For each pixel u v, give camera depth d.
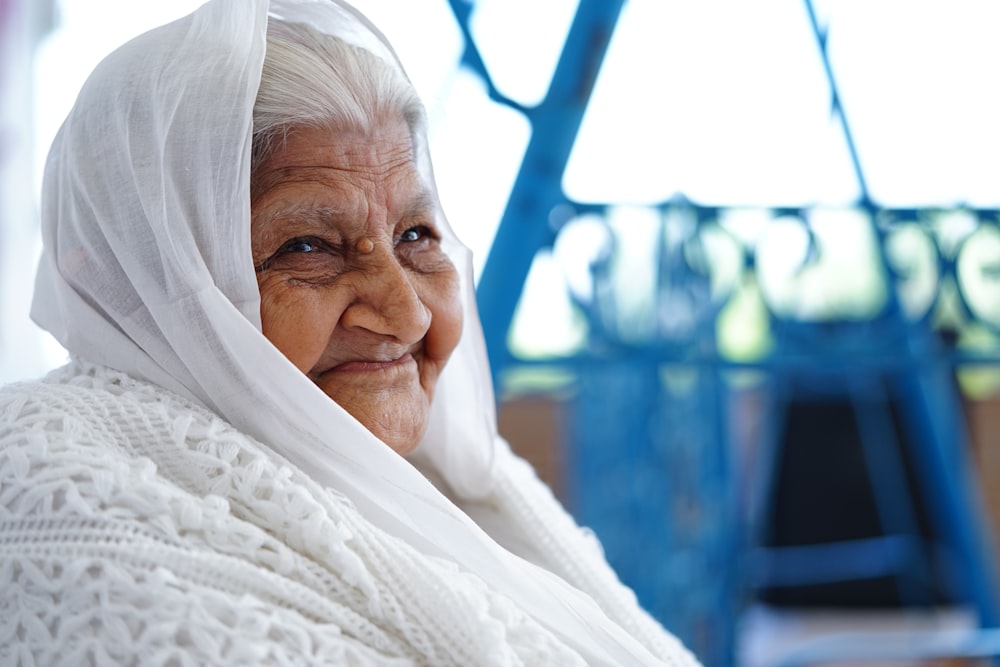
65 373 1.09
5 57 2.83
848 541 4.04
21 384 1.06
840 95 2.88
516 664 0.95
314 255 1.12
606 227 2.63
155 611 0.84
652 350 2.64
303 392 1.02
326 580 0.93
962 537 3.12
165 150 1.02
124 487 0.90
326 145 1.11
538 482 1.57
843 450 4.04
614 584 1.42
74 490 0.89
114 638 0.84
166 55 1.05
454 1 2.46
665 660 1.34
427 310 1.22
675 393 2.64
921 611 3.92
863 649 3.05
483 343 1.41
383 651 0.93
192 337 1.02
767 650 3.65
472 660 0.94
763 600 4.12
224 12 1.06
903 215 2.92
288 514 0.95
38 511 0.90
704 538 2.63
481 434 1.41
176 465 0.98
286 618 0.88
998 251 2.94
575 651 1.04
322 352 1.12
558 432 3.17
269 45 1.11
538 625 1.01
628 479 2.62
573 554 1.42
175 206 1.02
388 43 1.24
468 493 1.44
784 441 4.04
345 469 1.04
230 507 0.95
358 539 0.96
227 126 1.03
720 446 2.67
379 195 1.15
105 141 1.05
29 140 2.89
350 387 1.15
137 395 1.02
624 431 2.63
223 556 0.89
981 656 2.97
